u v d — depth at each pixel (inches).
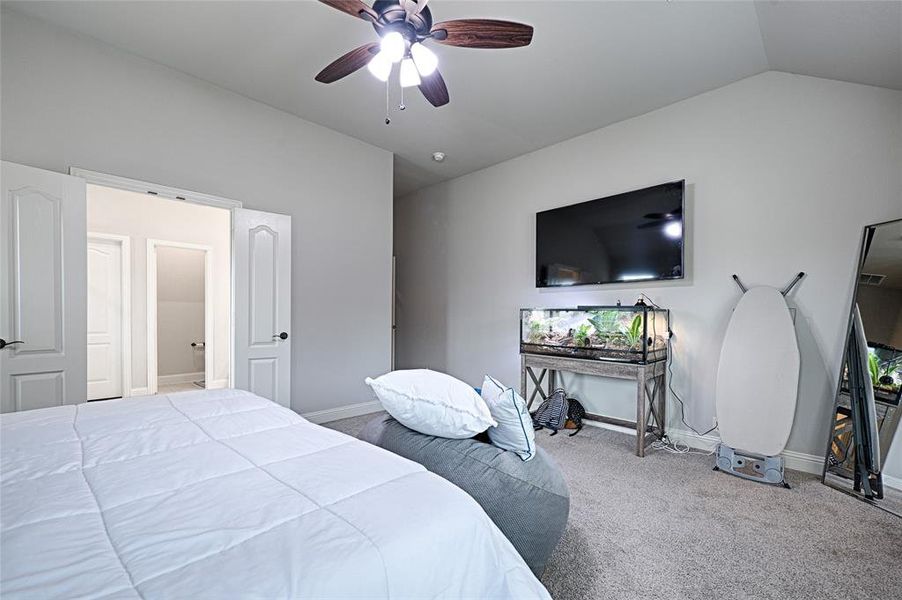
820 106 108.3
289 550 28.8
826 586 62.6
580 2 90.2
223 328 222.4
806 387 108.7
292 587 25.7
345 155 162.1
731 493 94.5
